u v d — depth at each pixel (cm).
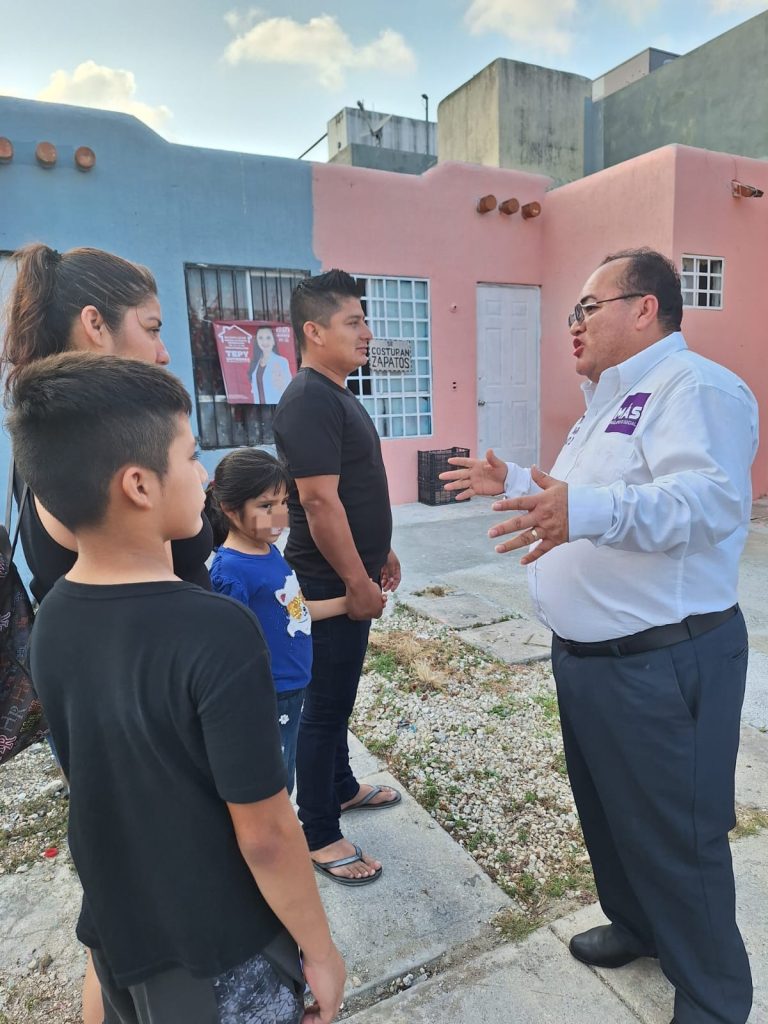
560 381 852
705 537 131
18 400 91
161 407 90
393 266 750
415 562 568
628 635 145
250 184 657
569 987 172
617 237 758
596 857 172
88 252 140
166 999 98
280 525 186
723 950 145
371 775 272
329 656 205
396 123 1515
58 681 91
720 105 966
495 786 264
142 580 90
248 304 674
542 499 127
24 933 198
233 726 86
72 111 571
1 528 136
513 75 1062
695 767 142
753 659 364
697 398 136
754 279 778
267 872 93
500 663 372
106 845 94
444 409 814
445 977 177
